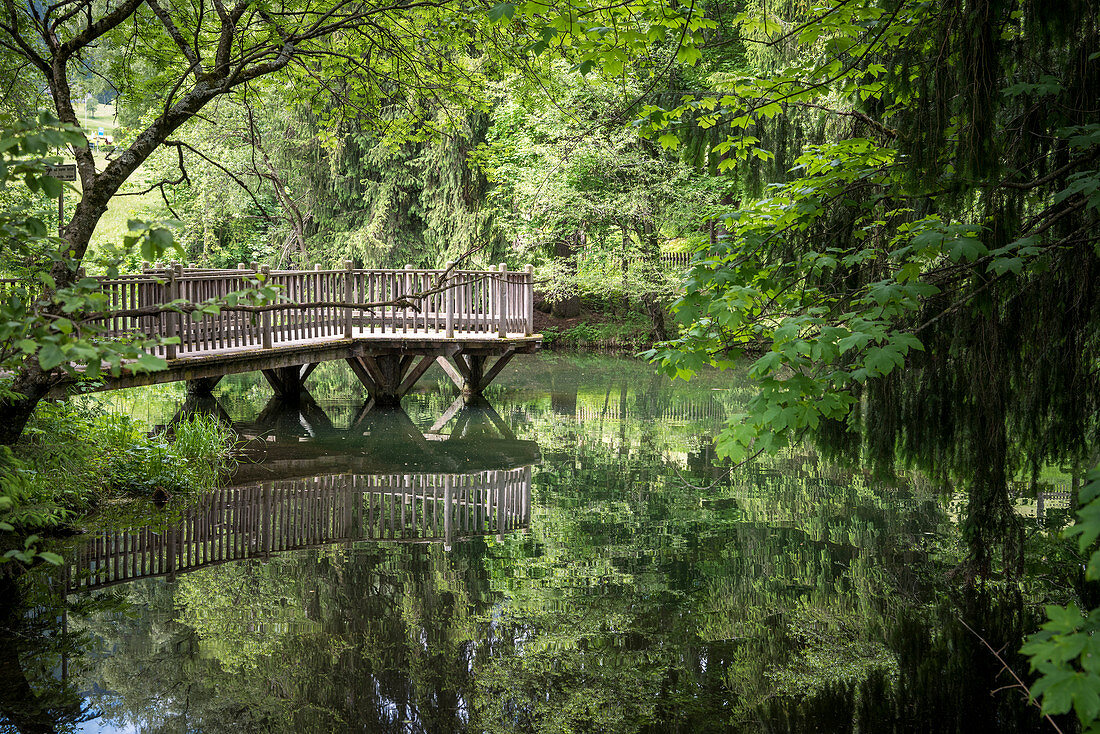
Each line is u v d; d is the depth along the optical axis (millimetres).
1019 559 5523
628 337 21969
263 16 6219
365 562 6680
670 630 5320
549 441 11328
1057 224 3777
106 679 4613
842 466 5418
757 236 3840
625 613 5602
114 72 7289
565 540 7230
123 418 8820
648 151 19172
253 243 24188
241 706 4336
